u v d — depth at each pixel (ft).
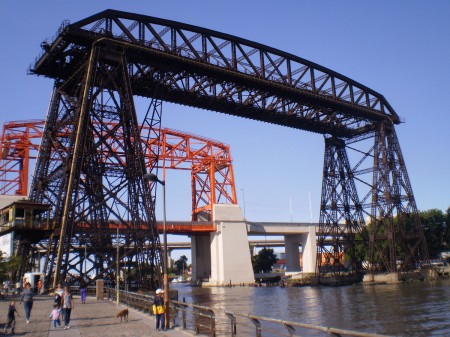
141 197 159.53
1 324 75.87
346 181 264.93
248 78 202.18
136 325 76.89
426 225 349.00
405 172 259.80
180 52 187.11
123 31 168.76
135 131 160.66
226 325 104.17
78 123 151.33
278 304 179.32
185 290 327.88
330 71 236.84
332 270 269.85
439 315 123.44
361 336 31.65
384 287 228.43
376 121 258.78
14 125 299.17
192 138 401.49
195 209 422.82
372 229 255.70
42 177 169.68
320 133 258.37
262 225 409.28
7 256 152.35
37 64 165.27
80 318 88.02
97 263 153.69
